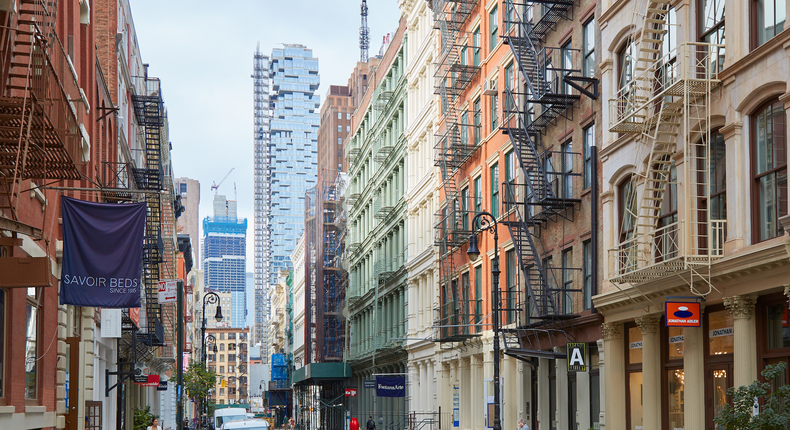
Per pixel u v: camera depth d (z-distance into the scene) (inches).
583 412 1051.3
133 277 726.5
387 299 2412.6
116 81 1478.8
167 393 3521.2
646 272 798.5
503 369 1384.1
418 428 1902.1
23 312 684.7
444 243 1742.1
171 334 2278.5
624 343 966.4
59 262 848.3
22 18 604.7
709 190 751.1
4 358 636.1
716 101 768.9
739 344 715.4
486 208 1510.8
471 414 1561.3
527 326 1172.5
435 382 1860.2
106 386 1450.5
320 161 6082.7
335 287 3216.0
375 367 2532.0
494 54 1494.8
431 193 1904.5
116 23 1520.7
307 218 3622.0
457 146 1592.0
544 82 1167.0
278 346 6427.2
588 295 1058.1
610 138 997.2
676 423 851.4
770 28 702.5
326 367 2925.7
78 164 609.6
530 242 1182.9
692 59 790.5
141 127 2027.6
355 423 1945.1
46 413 771.4
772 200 693.3
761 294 706.2
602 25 1018.1
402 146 2234.3
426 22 2001.7
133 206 737.0
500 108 1445.6
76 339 918.4
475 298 1568.7
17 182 533.3
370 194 2733.8
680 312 773.9
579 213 1098.7
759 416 547.5
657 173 866.8
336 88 6136.8
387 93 2412.6
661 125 841.5
